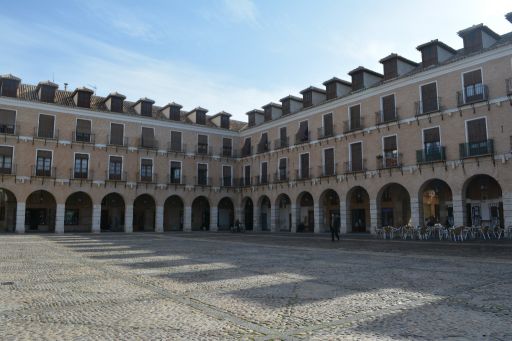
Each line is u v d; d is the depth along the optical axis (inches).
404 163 1147.3
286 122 1608.0
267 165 1691.7
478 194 1147.3
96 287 345.7
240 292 323.9
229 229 1891.0
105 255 626.8
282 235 1294.3
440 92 1075.9
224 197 1833.2
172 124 1713.8
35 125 1414.9
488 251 637.3
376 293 316.2
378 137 1229.1
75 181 1472.7
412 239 974.4
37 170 1409.9
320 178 1412.4
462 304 274.7
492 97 967.0
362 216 1455.5
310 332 215.6
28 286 350.3
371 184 1237.7
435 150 1069.8
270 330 219.0
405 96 1162.6
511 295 301.1
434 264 490.6
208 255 629.3
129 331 217.9
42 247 778.8
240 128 1952.5
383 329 220.7
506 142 938.1
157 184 1648.6
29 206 1546.5
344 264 504.7
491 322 230.5
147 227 1797.5
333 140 1380.4
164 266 490.0
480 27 1038.4
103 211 1704.0
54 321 238.4
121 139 1585.9
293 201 1531.7
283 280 382.0
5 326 228.4
